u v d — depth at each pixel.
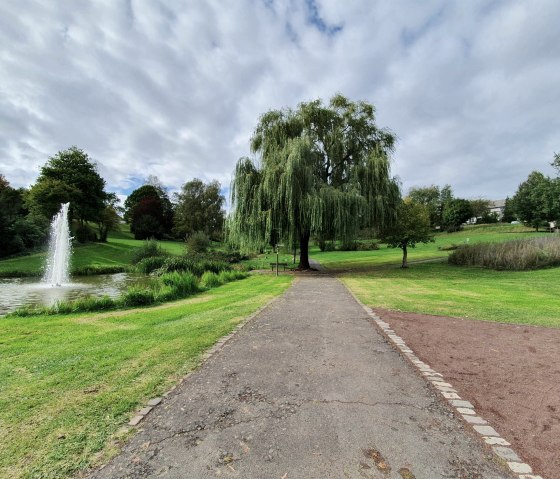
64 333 6.08
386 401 3.37
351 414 3.08
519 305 9.00
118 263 32.12
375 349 5.08
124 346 5.13
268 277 18.30
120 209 68.44
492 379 4.00
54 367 4.21
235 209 20.31
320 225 18.30
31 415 3.01
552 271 17.66
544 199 31.00
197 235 38.09
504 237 46.22
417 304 9.12
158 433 2.73
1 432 2.72
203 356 4.65
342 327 6.44
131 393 3.46
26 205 41.22
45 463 2.34
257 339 5.54
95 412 3.06
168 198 78.62
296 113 22.23
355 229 19.25
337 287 13.28
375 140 22.30
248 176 19.98
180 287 11.59
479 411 3.21
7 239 30.22
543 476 2.27
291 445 2.58
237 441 2.62
